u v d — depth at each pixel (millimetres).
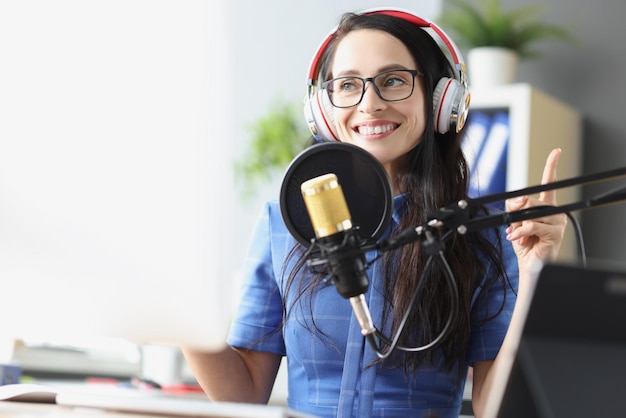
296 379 1599
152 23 1002
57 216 1031
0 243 1044
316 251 1128
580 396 868
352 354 1495
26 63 1018
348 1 4590
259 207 4527
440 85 1601
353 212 1202
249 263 1706
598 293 875
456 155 1676
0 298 1054
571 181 1095
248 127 4578
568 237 3773
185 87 1003
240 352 1668
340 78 1594
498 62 3734
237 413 977
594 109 3912
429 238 1104
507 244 1615
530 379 878
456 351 1525
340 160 1199
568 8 3957
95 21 1008
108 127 1014
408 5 4375
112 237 1025
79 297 1042
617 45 3895
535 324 885
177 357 3053
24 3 1016
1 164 1032
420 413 1503
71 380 3623
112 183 1021
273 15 4781
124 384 3002
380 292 1527
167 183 1014
